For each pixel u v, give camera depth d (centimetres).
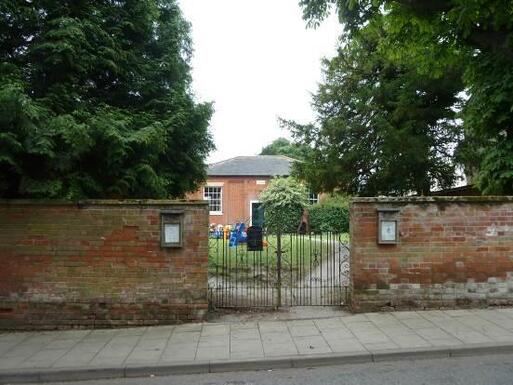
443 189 1930
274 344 649
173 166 1144
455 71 1680
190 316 762
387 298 787
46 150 709
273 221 2708
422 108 1884
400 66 1939
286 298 886
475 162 1812
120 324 758
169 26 1188
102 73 1014
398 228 787
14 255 757
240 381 545
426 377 530
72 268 759
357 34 1092
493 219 794
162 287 762
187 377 568
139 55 1103
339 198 3119
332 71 2170
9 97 671
